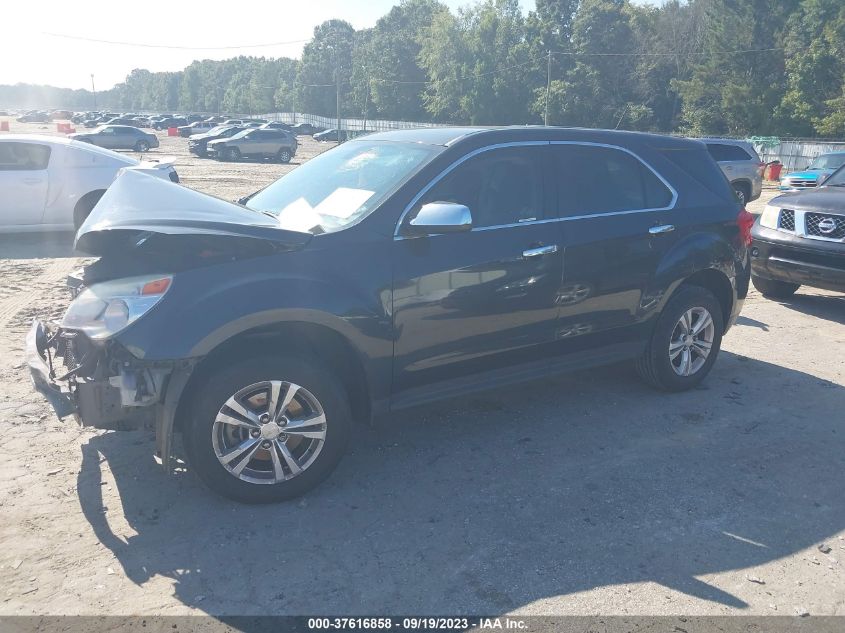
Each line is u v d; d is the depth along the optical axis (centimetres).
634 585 321
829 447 465
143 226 352
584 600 311
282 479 377
